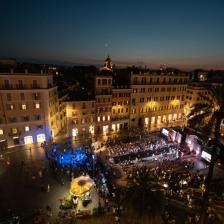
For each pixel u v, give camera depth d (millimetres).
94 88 66875
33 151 52250
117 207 30750
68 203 31250
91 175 39875
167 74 79812
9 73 49375
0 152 50969
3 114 51188
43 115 57031
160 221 25641
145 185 24031
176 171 42844
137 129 74500
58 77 92500
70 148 54531
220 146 26469
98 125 69188
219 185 36312
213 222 27172
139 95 75188
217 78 102938
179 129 60250
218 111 21500
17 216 28594
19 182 38156
